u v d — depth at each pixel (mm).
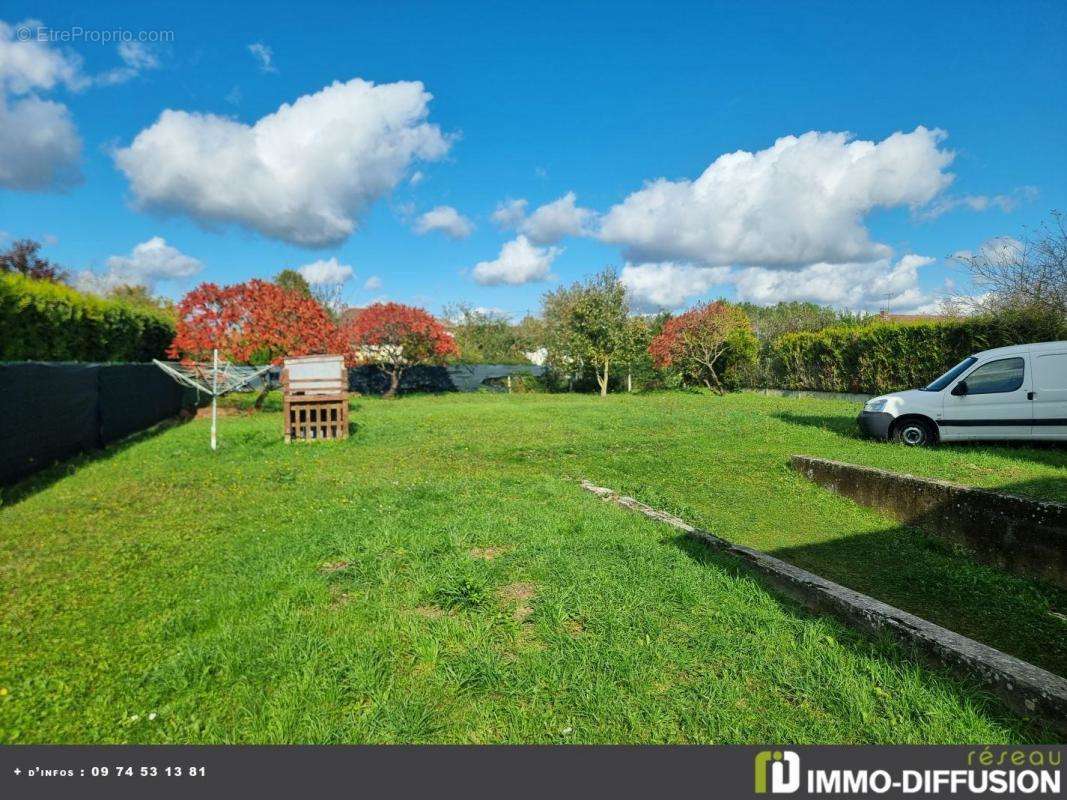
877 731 2490
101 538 5309
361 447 10977
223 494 7055
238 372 12188
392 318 24859
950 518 5988
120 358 17109
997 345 15383
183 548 5004
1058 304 13609
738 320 28781
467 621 3488
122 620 3639
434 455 10117
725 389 29281
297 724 2572
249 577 4242
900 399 9594
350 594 3924
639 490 7504
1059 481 6336
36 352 12430
